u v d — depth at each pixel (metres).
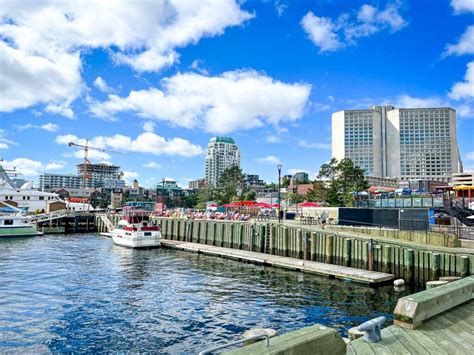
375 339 6.90
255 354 4.45
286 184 149.62
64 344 14.28
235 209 67.38
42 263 34.00
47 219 71.88
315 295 21.78
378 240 27.44
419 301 7.81
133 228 46.97
